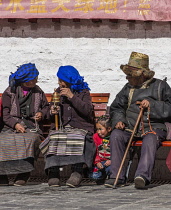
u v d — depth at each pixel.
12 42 13.57
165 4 13.12
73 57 13.45
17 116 11.09
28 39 13.56
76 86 10.93
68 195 8.77
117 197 8.43
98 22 13.44
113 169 10.17
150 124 10.61
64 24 13.48
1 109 11.17
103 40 13.41
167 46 13.29
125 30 13.37
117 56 13.36
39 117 11.12
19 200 8.04
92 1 13.23
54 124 10.91
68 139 10.28
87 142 10.45
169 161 10.55
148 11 13.13
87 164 10.25
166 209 6.84
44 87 13.45
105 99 12.20
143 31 13.33
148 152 9.91
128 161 11.05
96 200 8.02
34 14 13.28
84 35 13.45
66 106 10.80
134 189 9.80
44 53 13.50
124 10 13.16
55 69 13.48
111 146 10.30
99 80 13.36
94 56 13.41
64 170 12.18
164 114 10.53
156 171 11.98
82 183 11.30
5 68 13.55
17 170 10.58
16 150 10.55
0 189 9.97
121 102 10.97
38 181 11.77
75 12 13.21
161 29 13.29
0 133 10.83
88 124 10.80
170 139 10.70
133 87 10.97
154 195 8.74
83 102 10.67
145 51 13.30
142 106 10.44
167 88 10.84
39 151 11.09
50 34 13.51
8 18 13.41
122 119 10.66
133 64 10.81
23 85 11.29
